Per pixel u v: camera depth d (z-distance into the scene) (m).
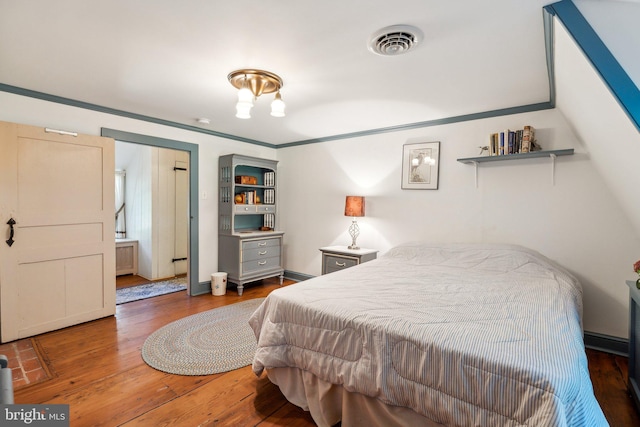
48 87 2.61
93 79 2.43
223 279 4.03
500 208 3.02
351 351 1.57
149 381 2.10
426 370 1.33
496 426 1.15
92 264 3.07
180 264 5.14
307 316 1.76
